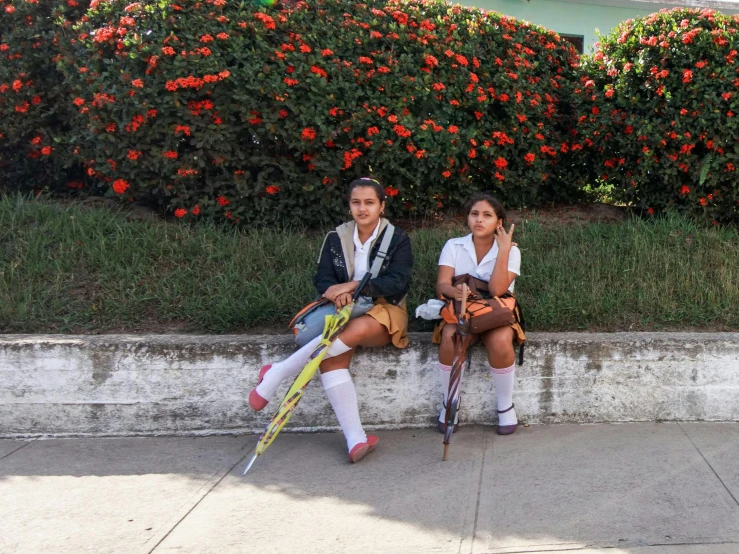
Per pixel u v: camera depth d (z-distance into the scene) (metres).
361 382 3.81
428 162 5.14
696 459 3.35
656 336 3.84
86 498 3.05
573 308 4.10
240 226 5.18
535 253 4.89
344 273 3.70
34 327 4.02
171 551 2.62
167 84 4.57
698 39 4.84
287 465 3.39
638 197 5.48
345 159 4.98
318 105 4.82
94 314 4.14
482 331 3.49
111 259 4.61
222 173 5.12
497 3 9.98
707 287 4.37
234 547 2.65
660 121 5.04
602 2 10.26
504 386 3.62
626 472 3.22
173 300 4.29
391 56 5.07
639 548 2.59
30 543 2.68
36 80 5.44
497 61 5.45
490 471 3.27
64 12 5.25
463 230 5.21
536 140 5.57
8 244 4.71
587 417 3.85
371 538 2.70
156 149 4.84
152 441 3.75
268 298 4.19
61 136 5.46
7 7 5.18
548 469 3.27
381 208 3.71
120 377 3.78
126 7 4.71
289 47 4.78
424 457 3.45
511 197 5.76
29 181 5.89
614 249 4.82
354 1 5.25
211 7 4.77
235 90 4.67
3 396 3.78
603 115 5.29
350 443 3.41
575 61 6.12
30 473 3.32
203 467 3.38
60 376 3.77
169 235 4.91
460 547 2.63
